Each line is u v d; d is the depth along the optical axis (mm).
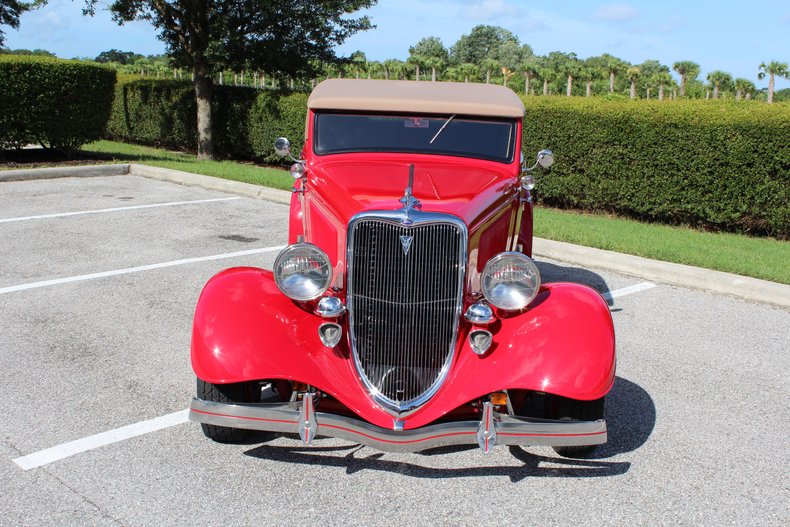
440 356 4270
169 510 3838
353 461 4426
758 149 11047
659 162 12047
